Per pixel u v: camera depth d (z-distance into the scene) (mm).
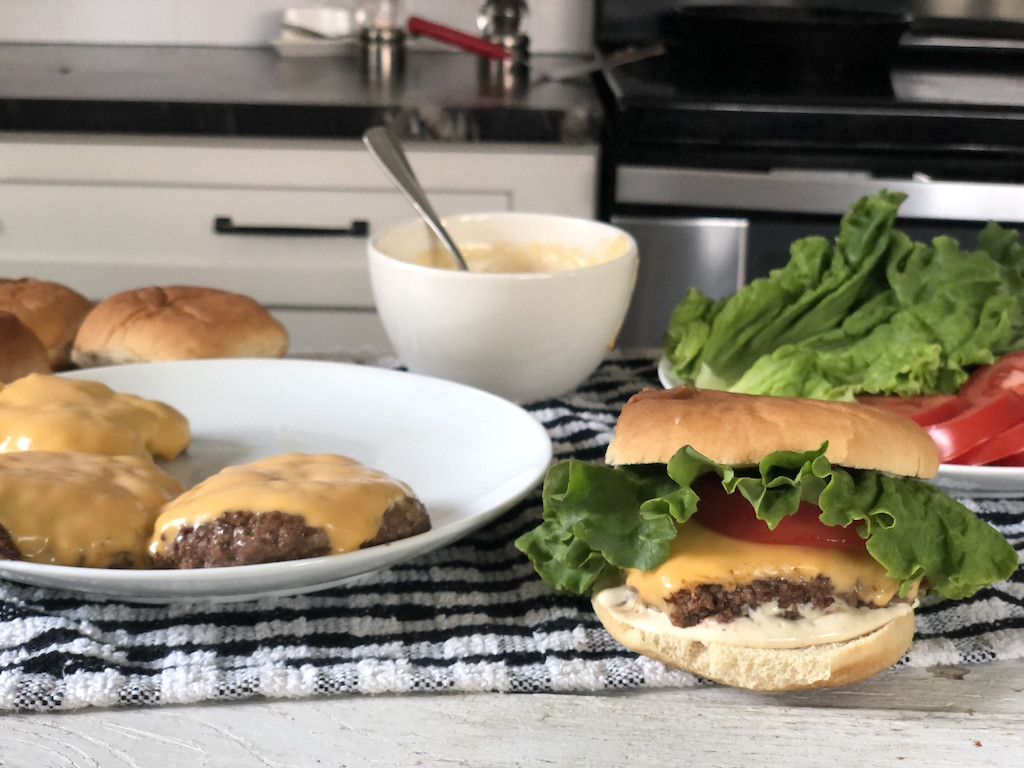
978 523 502
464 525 523
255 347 732
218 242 1208
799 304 705
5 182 1176
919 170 1146
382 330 1249
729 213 1169
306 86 1262
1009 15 1439
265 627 514
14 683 475
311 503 502
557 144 1164
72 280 1217
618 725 467
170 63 1436
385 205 1188
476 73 1402
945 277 683
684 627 486
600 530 496
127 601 529
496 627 514
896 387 648
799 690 489
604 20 1521
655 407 506
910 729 467
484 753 455
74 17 1568
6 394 608
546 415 694
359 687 480
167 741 457
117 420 589
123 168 1171
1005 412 601
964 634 517
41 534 502
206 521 501
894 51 1281
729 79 1238
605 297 690
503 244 782
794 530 494
